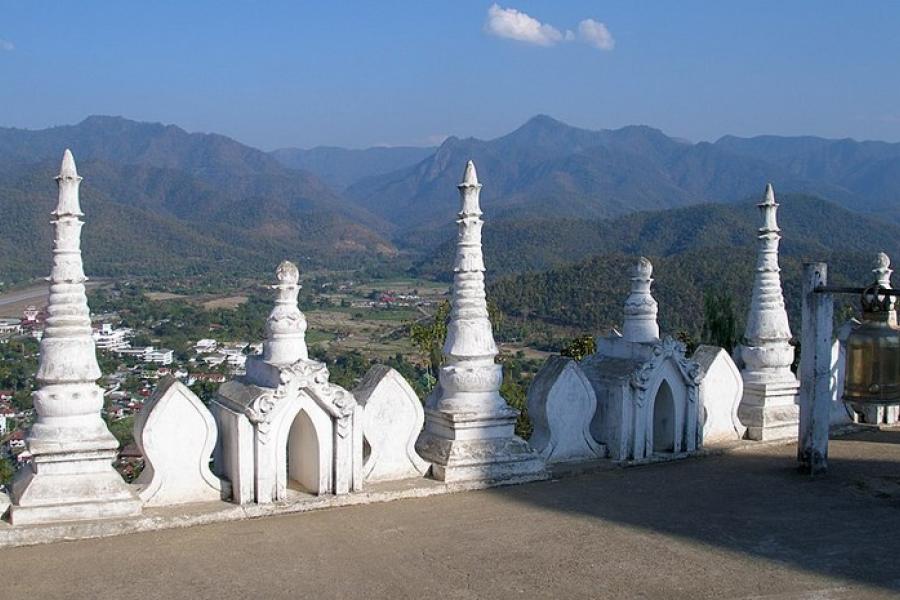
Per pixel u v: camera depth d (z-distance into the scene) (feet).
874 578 27.58
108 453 30.45
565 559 28.86
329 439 33.58
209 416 32.37
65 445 29.78
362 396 35.70
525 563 28.45
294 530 30.94
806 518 33.50
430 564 28.19
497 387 37.88
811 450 39.63
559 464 39.52
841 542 30.86
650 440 41.09
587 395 40.47
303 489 34.12
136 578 26.53
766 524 32.73
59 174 30.63
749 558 29.19
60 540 29.12
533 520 32.68
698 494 36.50
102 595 25.36
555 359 40.75
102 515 30.04
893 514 34.14
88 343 30.68
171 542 29.45
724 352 45.03
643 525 32.37
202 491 32.42
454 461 36.29
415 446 37.88
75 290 30.86
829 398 39.99
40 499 29.45
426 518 32.65
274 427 32.45
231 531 30.63
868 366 36.81
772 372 46.62
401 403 36.04
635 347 41.60
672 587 26.73
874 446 45.91
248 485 32.27
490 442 37.29
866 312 37.29
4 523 29.25
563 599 25.76
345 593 25.85
